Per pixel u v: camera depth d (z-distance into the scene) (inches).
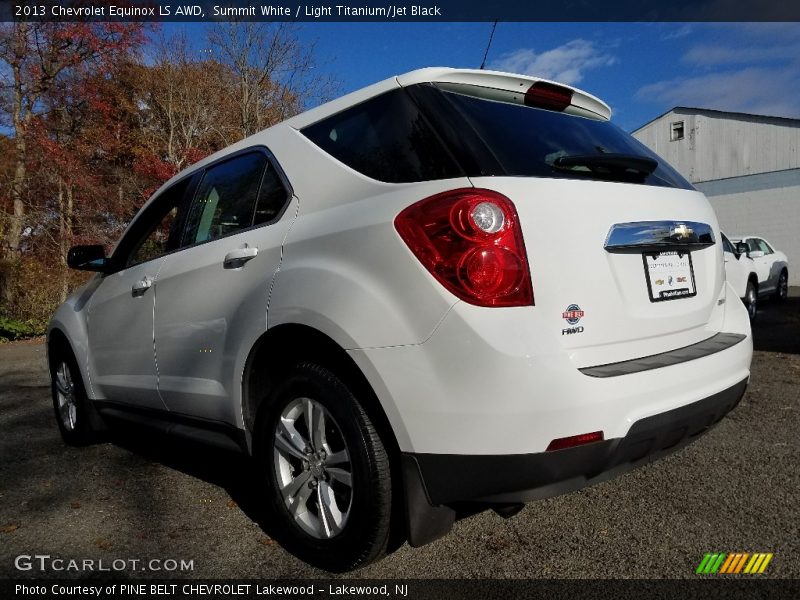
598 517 107.8
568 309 78.5
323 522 91.9
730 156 882.1
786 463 129.9
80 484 135.1
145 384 132.3
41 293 494.0
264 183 111.7
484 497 76.2
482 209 76.1
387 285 80.7
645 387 79.5
